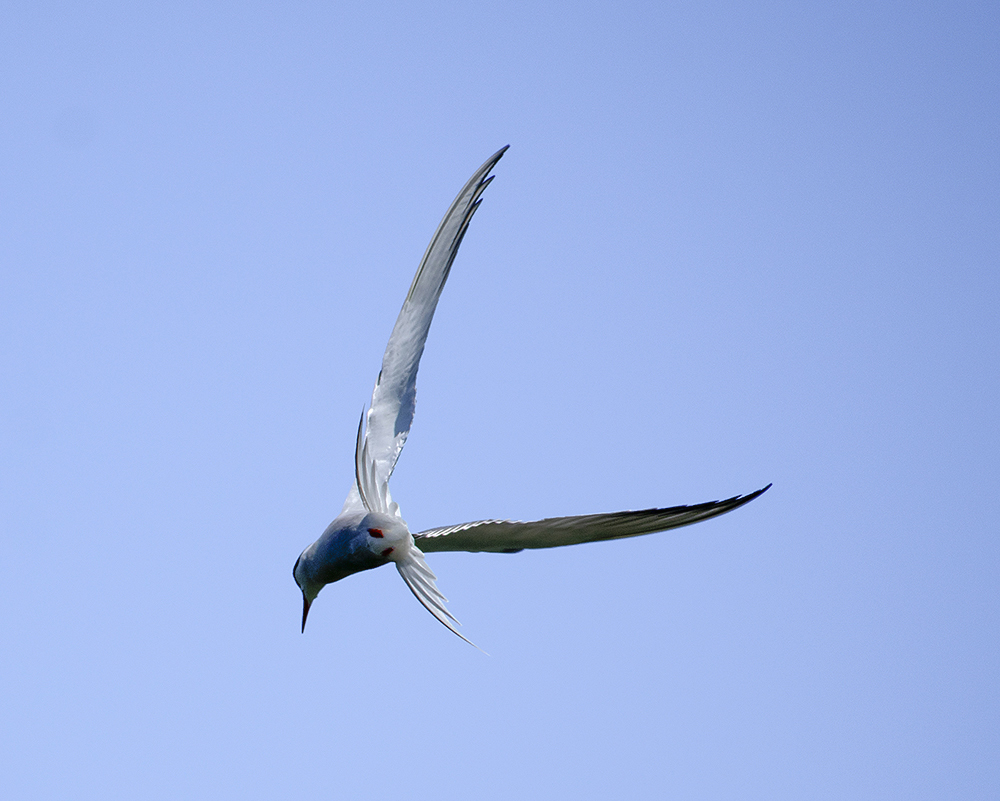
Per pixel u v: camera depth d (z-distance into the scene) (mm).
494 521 11062
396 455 12180
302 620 12617
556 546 11266
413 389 12414
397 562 11312
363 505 12125
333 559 11477
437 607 11102
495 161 12336
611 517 10562
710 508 10297
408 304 12328
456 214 12359
